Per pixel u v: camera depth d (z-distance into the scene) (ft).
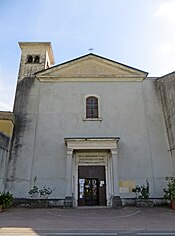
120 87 59.36
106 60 62.23
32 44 67.51
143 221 29.94
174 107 53.67
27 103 57.26
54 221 29.73
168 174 49.73
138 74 60.70
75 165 51.42
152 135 53.72
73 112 55.93
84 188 50.06
